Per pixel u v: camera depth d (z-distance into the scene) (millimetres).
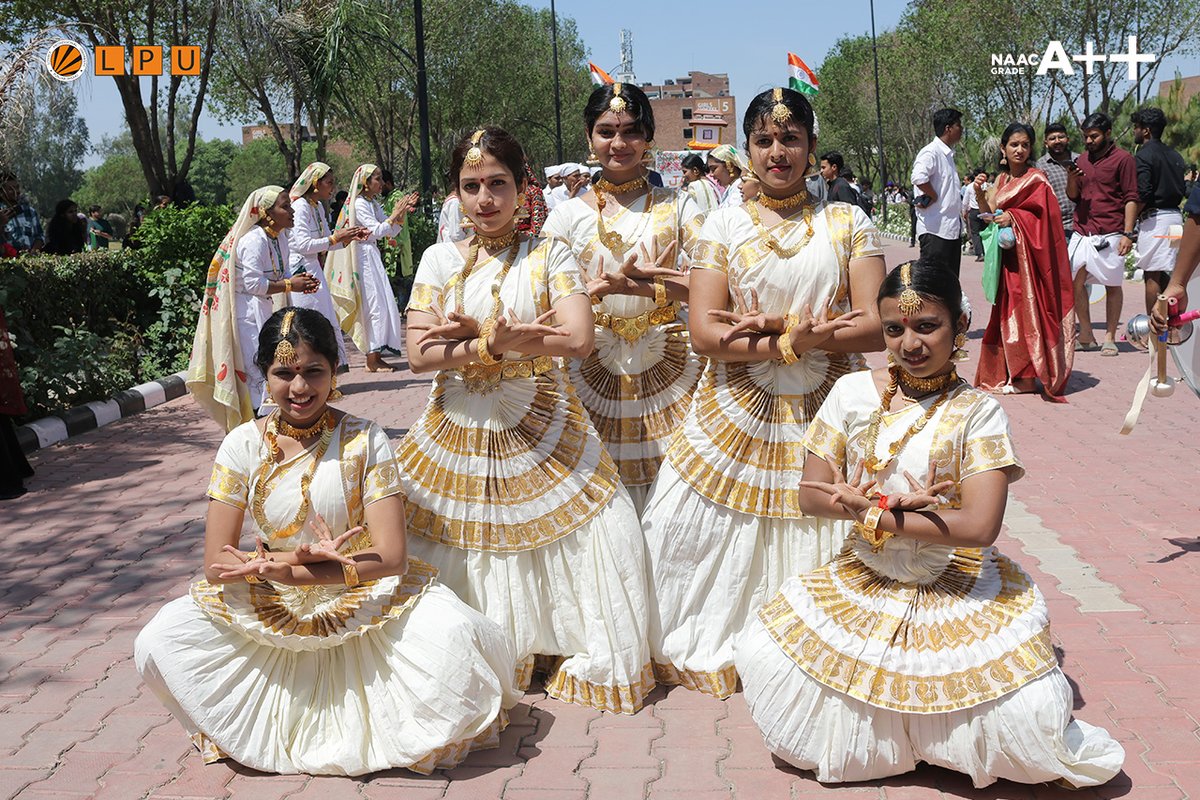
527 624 4098
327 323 3779
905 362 3525
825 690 3502
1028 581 3637
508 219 4113
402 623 3711
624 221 4633
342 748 3656
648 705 4129
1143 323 4973
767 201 4219
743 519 4184
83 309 10992
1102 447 7434
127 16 20234
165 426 9234
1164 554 5453
